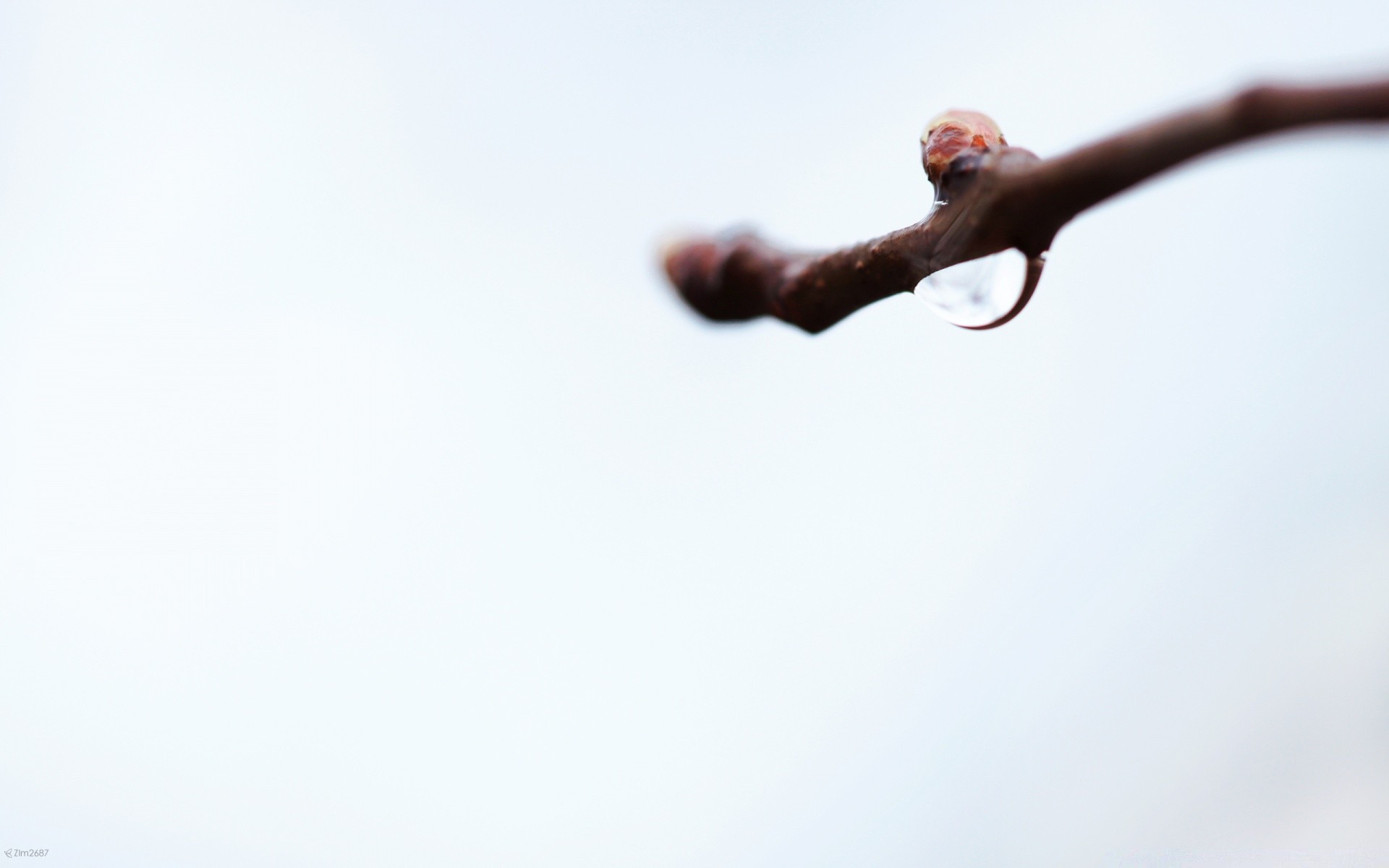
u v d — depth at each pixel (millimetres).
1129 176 82
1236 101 79
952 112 88
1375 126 78
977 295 90
